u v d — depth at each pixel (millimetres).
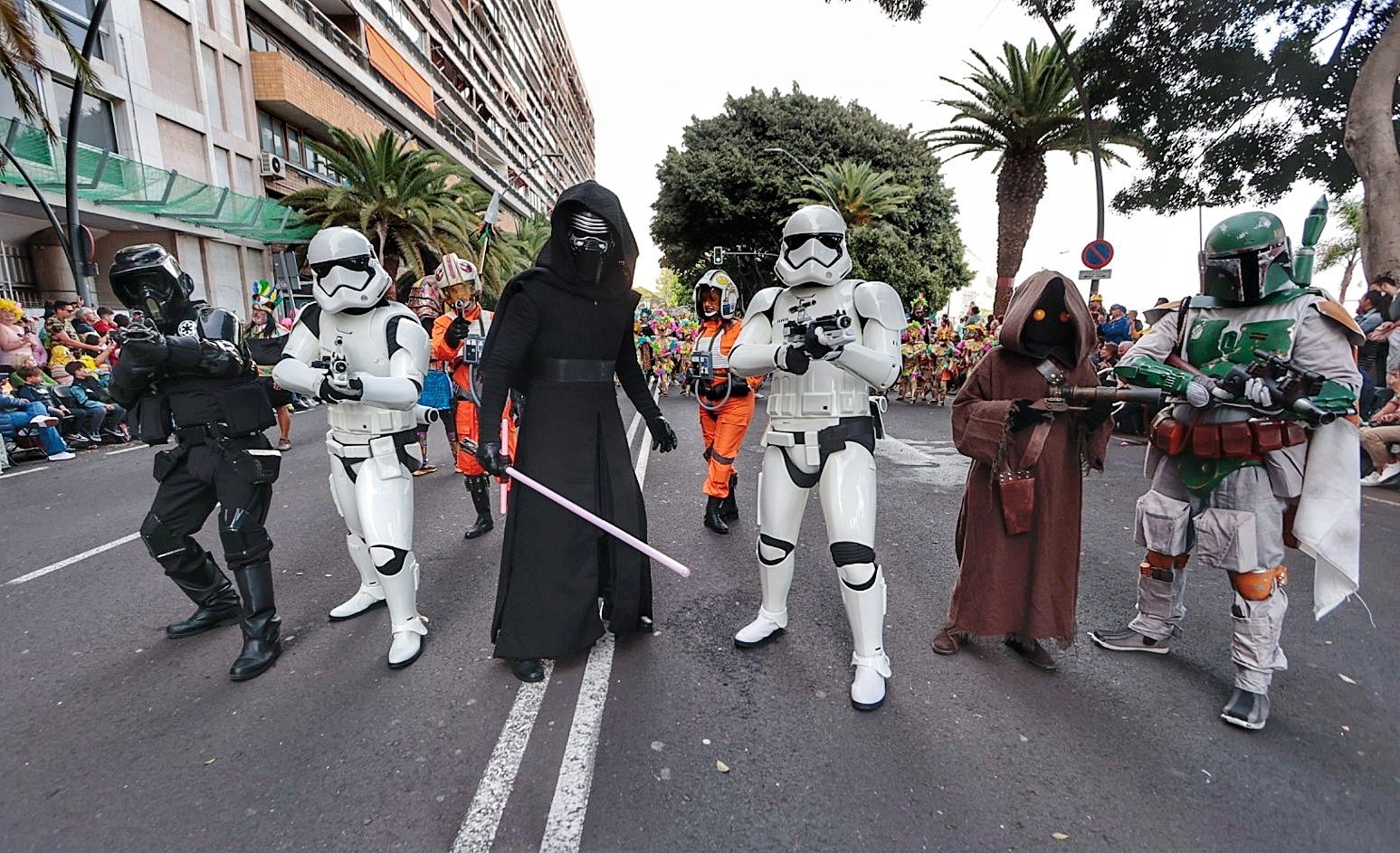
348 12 28828
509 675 2836
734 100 28344
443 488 6230
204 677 2848
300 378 2662
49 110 14531
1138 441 9203
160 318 2766
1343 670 2865
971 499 2865
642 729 2439
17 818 2006
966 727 2445
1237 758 2268
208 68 19719
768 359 2650
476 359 4605
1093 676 2812
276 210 19422
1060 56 15258
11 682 2814
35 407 7848
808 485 2885
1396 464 6246
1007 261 18234
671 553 4422
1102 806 2039
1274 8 9945
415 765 2246
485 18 54312
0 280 14242
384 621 3385
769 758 2271
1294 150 10852
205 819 1999
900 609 3518
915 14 10391
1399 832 1935
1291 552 4488
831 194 25078
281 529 4977
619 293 2850
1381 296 7422
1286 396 2203
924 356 13594
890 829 1941
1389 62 7539
